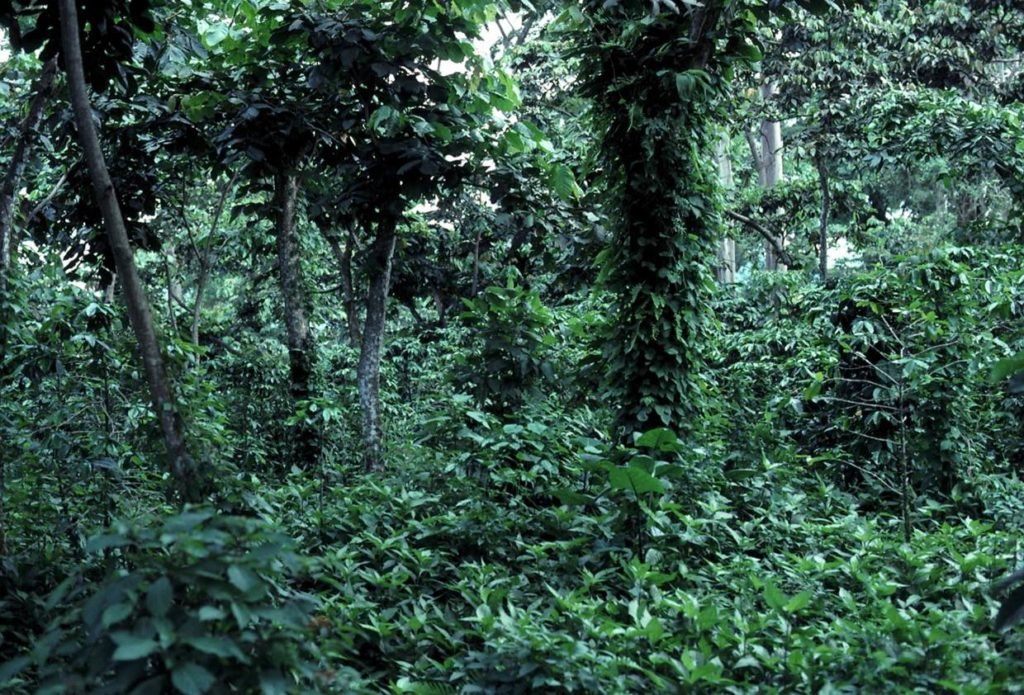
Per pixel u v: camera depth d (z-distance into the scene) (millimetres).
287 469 10359
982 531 6418
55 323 7211
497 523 6395
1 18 6055
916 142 12602
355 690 3512
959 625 4609
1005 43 16984
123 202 10266
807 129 16359
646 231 7047
